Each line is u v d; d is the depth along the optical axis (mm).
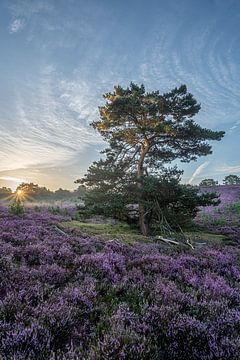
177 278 6367
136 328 3531
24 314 3721
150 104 16266
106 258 7266
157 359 2955
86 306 4363
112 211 16562
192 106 16828
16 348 2908
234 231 19406
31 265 6711
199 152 17781
